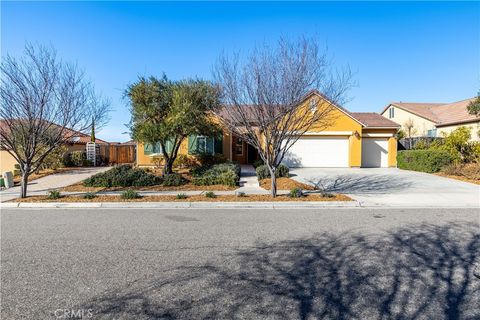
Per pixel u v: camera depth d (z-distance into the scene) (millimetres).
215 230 6484
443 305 3322
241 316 3119
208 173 15008
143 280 3982
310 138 20672
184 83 14750
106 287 3783
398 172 17672
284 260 4672
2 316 3129
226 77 9906
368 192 11609
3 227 6824
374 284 3830
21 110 9836
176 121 13695
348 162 20656
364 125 20578
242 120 10250
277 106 9539
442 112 30250
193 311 3219
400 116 34594
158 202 9797
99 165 25297
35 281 3959
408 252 4977
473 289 3680
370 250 5090
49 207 9469
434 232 6180
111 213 8430
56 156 20188
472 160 16234
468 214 8031
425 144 20234
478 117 22734
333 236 5930
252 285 3826
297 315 3133
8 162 19250
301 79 9367
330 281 3924
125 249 5234
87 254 4984
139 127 14594
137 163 19609
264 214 8172
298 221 7285
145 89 14602
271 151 10469
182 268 4383
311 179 15227
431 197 10516
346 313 3170
